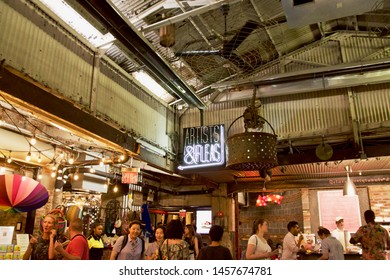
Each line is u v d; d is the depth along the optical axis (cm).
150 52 458
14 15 369
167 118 708
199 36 587
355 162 626
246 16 561
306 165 655
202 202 985
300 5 384
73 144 549
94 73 488
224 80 712
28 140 486
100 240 562
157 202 1016
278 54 695
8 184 333
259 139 258
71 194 773
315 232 878
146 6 476
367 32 632
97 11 367
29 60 381
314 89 607
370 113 598
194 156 655
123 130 547
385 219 809
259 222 418
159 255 366
